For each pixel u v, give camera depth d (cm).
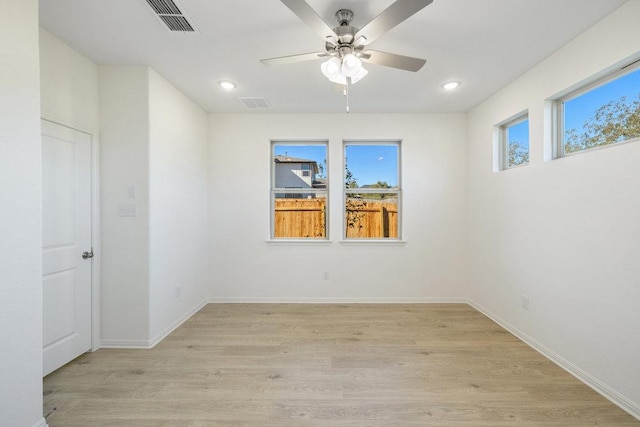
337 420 172
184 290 329
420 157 390
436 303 387
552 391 198
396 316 340
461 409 181
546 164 245
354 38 176
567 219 223
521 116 294
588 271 205
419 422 170
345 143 406
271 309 365
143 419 173
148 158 264
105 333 264
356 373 221
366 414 177
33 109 154
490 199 331
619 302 183
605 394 192
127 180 264
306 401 189
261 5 184
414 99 342
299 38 221
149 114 265
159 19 198
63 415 176
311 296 393
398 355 248
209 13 192
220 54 244
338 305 380
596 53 198
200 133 370
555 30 208
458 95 329
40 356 158
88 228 254
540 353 251
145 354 251
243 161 393
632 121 188
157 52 242
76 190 243
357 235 408
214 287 393
